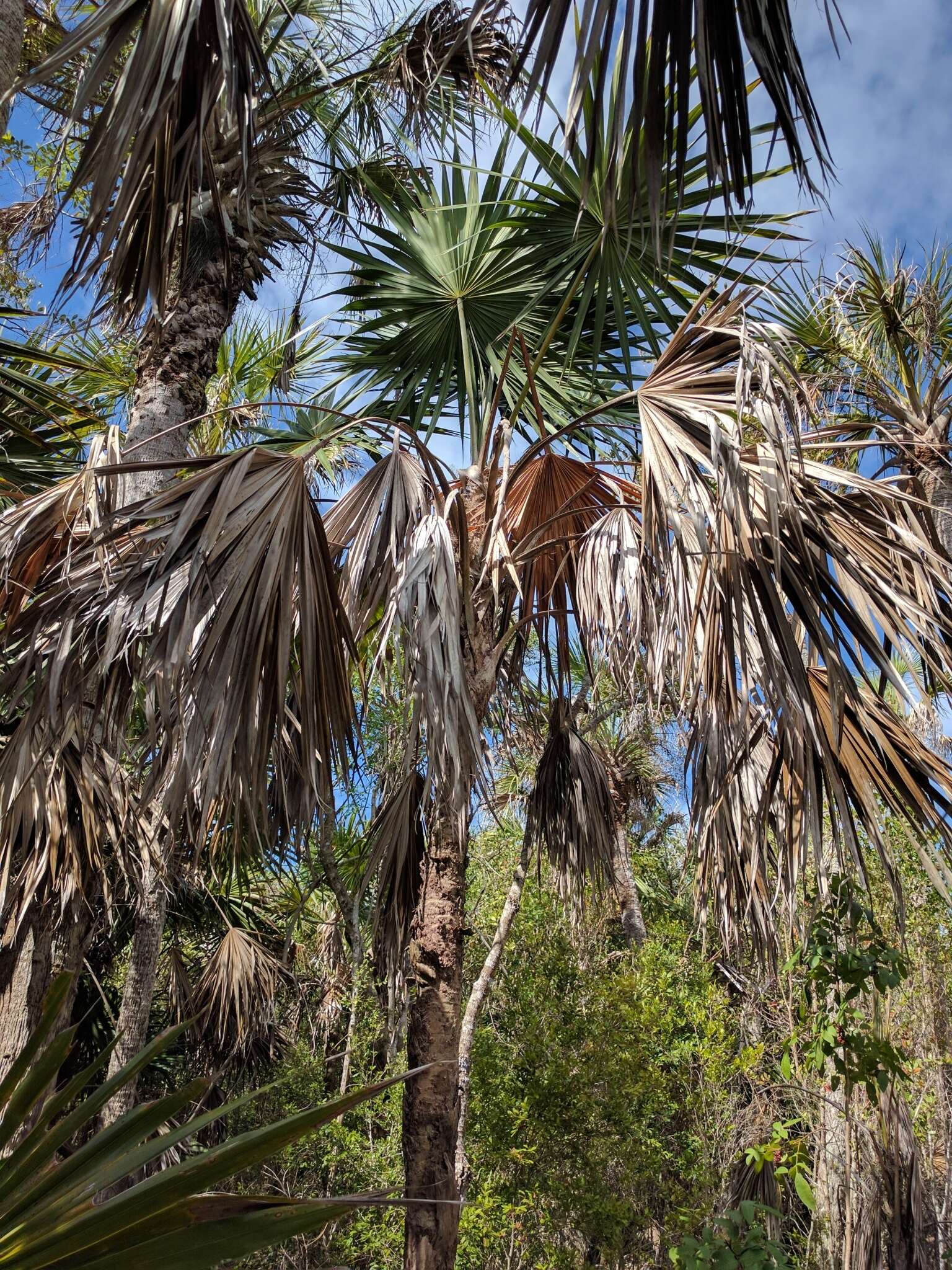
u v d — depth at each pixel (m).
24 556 2.82
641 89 1.38
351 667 2.46
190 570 2.02
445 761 2.20
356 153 4.89
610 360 4.49
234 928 7.10
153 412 3.69
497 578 3.16
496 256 4.16
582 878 4.05
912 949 5.22
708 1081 5.27
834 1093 4.82
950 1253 4.83
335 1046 8.22
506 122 3.98
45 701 2.21
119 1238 0.98
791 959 4.08
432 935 2.98
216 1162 1.00
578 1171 4.70
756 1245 3.61
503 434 3.26
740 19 1.40
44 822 2.86
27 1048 1.10
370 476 2.94
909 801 3.00
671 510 2.56
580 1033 4.91
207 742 2.08
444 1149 2.76
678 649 2.62
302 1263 6.29
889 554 2.64
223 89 1.97
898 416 4.51
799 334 4.99
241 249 3.90
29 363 4.13
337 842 5.06
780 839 3.06
